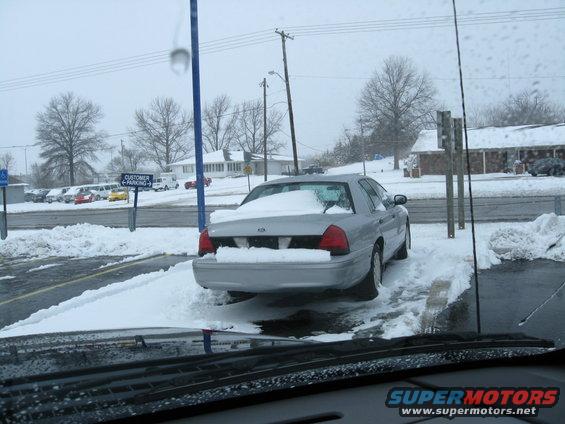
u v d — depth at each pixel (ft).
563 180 104.88
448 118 34.60
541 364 8.66
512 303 19.42
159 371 7.70
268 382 7.23
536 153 127.65
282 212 19.38
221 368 7.81
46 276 31.12
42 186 295.48
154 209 103.35
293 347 9.20
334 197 20.88
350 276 17.98
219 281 18.44
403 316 17.75
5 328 19.12
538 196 77.30
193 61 32.78
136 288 24.48
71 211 124.47
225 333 10.92
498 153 130.62
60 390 6.86
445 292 20.33
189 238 41.60
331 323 18.40
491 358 8.47
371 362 8.07
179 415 6.50
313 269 17.34
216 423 6.44
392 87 149.79
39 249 40.86
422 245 32.48
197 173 33.14
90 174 282.36
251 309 20.45
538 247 28.30
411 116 151.64
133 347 9.30
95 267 33.32
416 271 25.48
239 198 115.03
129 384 7.09
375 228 20.86
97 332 11.10
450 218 35.42
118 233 47.52
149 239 42.24
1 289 27.96
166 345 9.48
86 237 45.03
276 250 17.95
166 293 22.94
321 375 7.52
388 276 24.48
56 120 262.06
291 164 272.10
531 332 15.14
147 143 266.16
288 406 6.98
